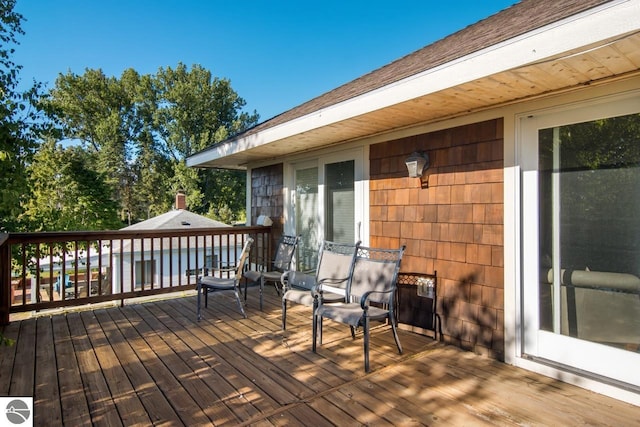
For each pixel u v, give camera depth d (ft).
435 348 10.93
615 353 8.20
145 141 94.48
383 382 8.71
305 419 7.16
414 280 12.36
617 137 8.21
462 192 10.95
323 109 12.17
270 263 20.24
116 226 48.70
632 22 5.57
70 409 7.54
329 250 13.08
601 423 7.02
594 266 8.57
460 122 10.97
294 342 11.38
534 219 9.50
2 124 16.51
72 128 87.76
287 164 18.92
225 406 7.64
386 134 13.42
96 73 91.25
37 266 14.46
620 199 8.20
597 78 7.98
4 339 7.55
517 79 7.97
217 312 14.87
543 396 8.07
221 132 87.30
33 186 22.15
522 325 9.71
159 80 94.17
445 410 7.48
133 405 7.70
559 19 6.40
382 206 13.64
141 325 13.19
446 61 8.33
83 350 10.80
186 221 39.99
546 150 9.35
